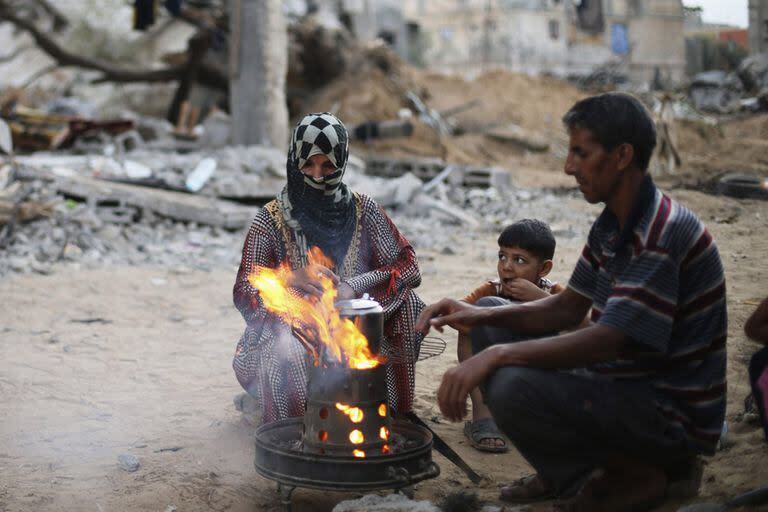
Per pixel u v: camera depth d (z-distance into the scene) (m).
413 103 23.61
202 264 8.65
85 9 33.59
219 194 11.17
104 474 3.71
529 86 28.09
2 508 3.34
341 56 24.00
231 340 6.05
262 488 3.53
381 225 3.93
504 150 22.11
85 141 16.05
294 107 23.64
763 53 25.86
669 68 45.00
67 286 7.61
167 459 3.87
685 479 3.08
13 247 8.75
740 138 18.83
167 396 4.83
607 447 2.88
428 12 49.25
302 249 3.80
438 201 11.62
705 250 2.79
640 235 2.76
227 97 24.98
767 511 2.83
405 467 3.03
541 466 2.95
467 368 2.79
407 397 3.78
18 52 31.55
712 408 2.89
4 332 6.15
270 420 3.64
